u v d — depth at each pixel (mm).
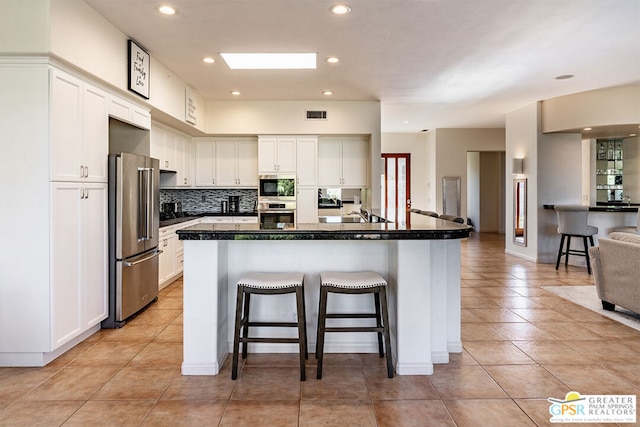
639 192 7895
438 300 2869
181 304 4355
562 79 5309
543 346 3168
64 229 2938
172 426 2064
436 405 2275
